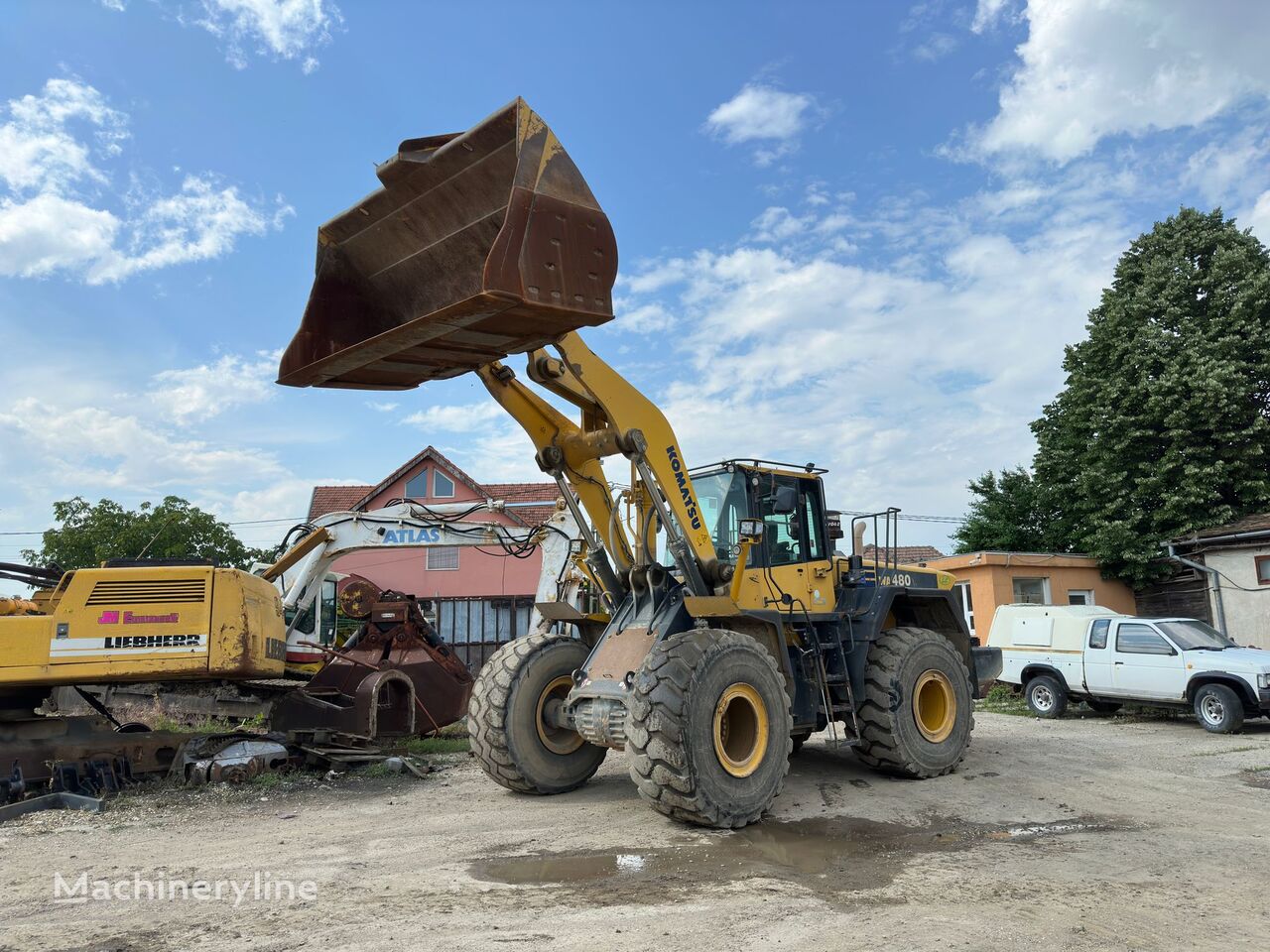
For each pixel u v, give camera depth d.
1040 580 19.33
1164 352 19.20
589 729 6.57
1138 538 19.00
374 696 9.62
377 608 11.25
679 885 4.70
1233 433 18.34
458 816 6.60
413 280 5.88
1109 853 5.34
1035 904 4.32
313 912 4.30
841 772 8.20
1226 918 4.12
